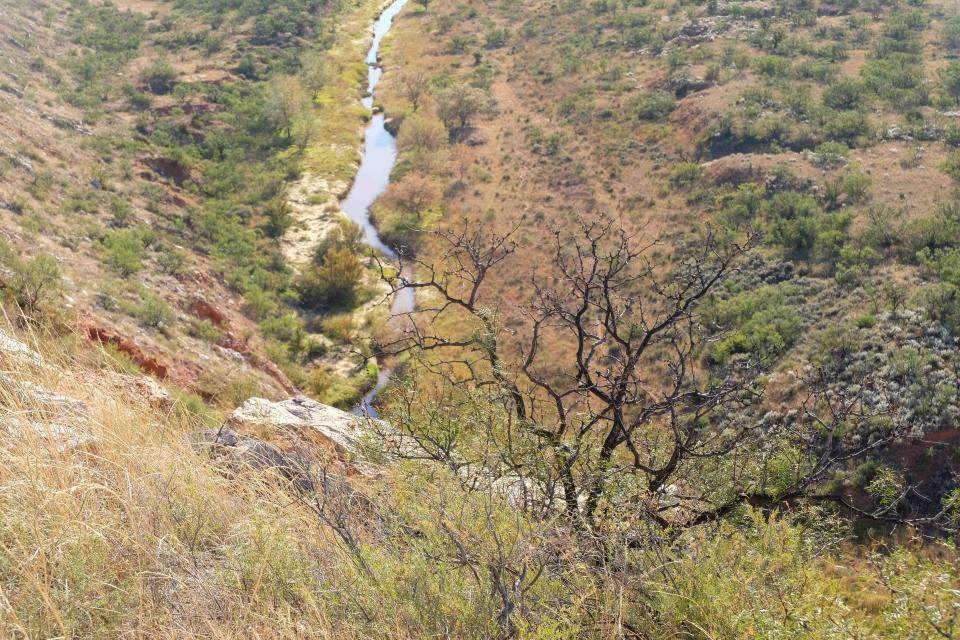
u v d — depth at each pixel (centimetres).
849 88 4944
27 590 263
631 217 4097
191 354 2480
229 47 7306
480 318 525
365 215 4731
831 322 2778
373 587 306
